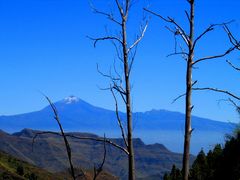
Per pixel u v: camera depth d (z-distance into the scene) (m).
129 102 17.27
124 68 17.56
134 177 16.89
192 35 17.08
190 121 16.95
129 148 17.03
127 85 17.41
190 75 17.03
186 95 17.00
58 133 14.58
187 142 16.86
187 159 16.84
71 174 13.02
